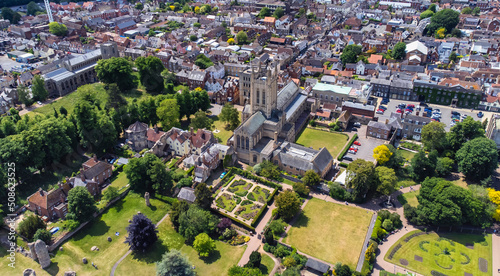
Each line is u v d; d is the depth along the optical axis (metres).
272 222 150.12
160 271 125.06
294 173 184.50
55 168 189.25
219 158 191.88
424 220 153.38
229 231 148.25
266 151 190.88
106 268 134.50
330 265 135.50
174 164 190.62
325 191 174.38
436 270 135.38
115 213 160.88
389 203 168.00
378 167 174.62
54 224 153.12
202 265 135.75
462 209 151.50
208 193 158.50
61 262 136.38
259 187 177.50
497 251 143.75
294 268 126.88
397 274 133.25
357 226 154.62
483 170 178.12
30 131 177.25
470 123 195.88
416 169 184.25
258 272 127.06
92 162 180.00
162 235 149.62
